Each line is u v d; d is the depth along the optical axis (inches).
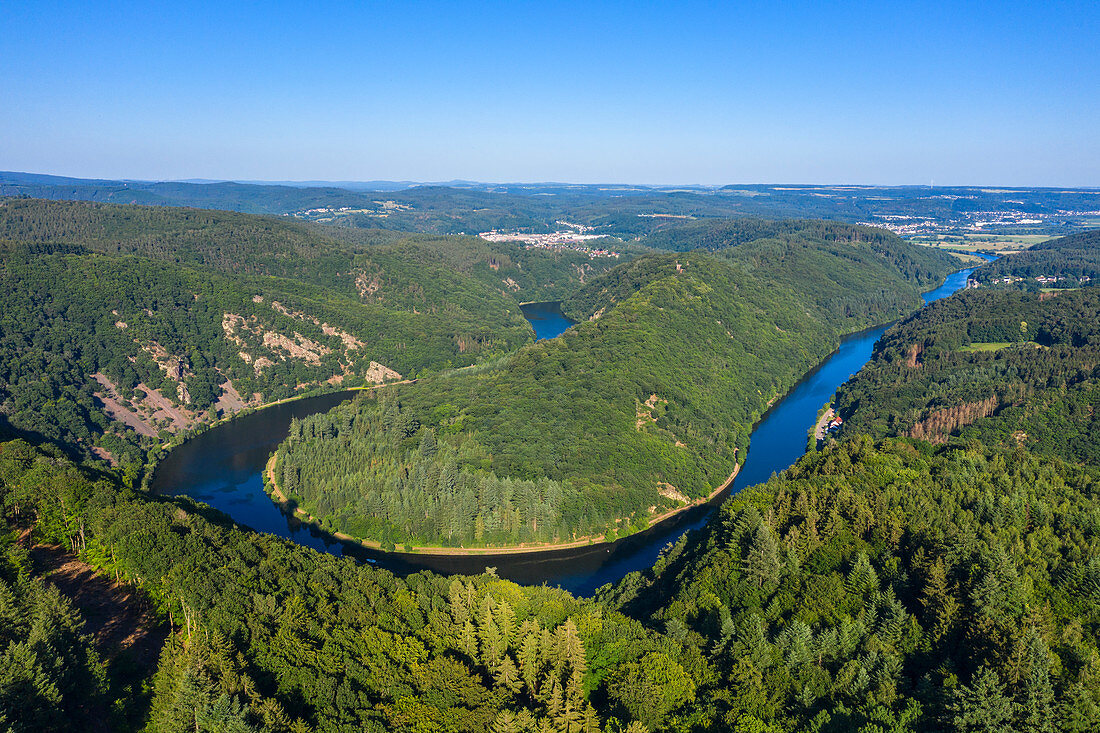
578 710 4126.5
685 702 4468.5
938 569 5187.0
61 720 3836.1
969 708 4010.8
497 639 4835.1
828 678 4611.2
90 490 6712.6
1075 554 5516.7
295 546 6643.7
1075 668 4367.6
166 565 5447.8
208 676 4077.3
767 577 5816.9
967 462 7726.4
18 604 4628.4
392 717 4094.5
